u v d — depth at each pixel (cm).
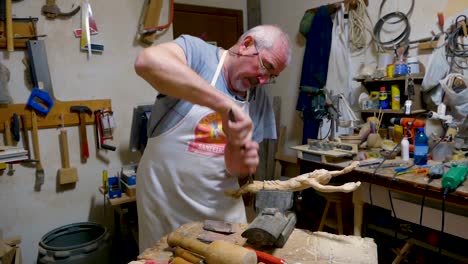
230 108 79
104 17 223
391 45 251
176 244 88
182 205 128
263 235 88
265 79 116
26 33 198
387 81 243
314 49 287
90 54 219
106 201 236
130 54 236
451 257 181
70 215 224
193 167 122
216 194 125
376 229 223
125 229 235
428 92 223
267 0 351
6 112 196
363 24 265
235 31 357
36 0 200
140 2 237
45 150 211
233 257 74
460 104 205
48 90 205
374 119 240
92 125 225
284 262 79
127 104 238
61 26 209
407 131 215
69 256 182
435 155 197
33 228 212
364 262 82
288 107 340
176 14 312
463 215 168
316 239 94
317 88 274
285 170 343
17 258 183
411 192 165
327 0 292
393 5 250
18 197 205
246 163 85
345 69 278
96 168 230
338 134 251
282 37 114
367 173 180
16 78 198
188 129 120
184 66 84
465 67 214
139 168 137
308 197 288
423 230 204
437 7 226
